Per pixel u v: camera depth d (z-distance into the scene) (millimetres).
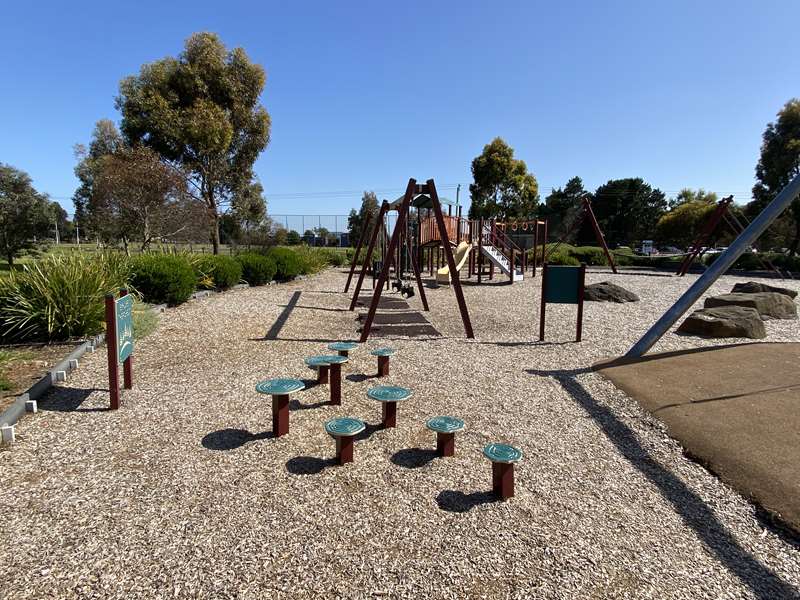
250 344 6375
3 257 18094
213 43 20625
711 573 2164
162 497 2684
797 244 24047
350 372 5172
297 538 2338
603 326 8047
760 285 11094
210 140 19344
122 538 2316
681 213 31859
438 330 7645
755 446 3293
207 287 11938
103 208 15414
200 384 4664
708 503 2742
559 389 4656
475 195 39094
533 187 38625
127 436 3473
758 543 2395
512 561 2207
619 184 58438
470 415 3998
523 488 2863
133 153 16125
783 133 23781
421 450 3340
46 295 5863
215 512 2547
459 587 2031
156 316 7543
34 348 5625
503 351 6148
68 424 3664
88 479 2869
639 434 3664
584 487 2896
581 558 2240
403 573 2107
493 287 14789
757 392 4301
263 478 2908
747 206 26516
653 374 4961
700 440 3459
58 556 2182
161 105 18984
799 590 2066
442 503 2678
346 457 3117
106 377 4801
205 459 3143
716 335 6875
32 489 2750
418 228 13688
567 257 23531
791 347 5910
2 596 1932
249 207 24188
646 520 2570
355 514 2553
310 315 8875
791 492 2750
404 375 5074
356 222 38812
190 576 2061
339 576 2080
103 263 7988
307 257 18172
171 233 16109
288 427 3592
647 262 26438
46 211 18438
